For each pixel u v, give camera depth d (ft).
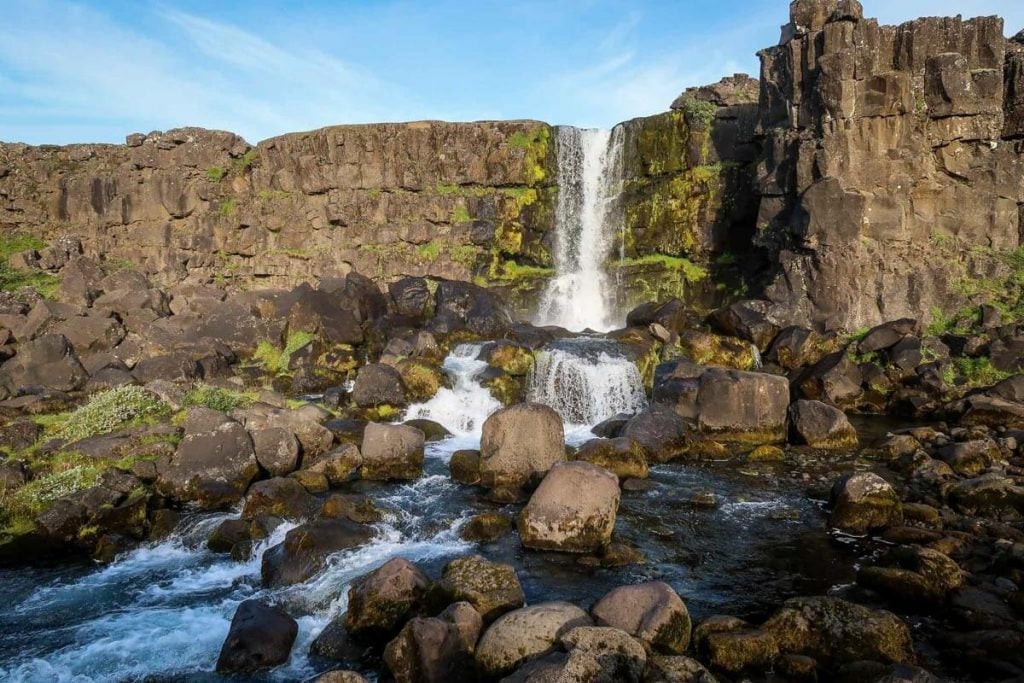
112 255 110.01
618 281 97.81
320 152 106.42
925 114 75.66
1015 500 40.70
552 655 24.91
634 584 29.73
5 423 55.11
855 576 34.53
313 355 74.13
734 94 94.73
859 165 75.31
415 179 103.81
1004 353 67.10
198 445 47.34
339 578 34.60
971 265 75.20
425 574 32.04
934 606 30.94
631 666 24.50
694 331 75.20
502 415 48.57
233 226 108.37
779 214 81.71
